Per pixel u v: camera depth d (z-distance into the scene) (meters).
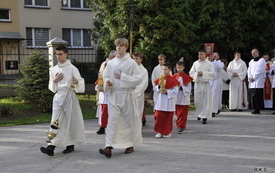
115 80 6.12
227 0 14.62
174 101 7.70
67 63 6.27
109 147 6.02
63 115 6.18
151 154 6.29
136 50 14.56
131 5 13.78
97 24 19.19
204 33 15.13
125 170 5.30
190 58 15.57
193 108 12.72
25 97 11.00
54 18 23.83
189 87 8.34
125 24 14.74
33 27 23.22
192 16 14.83
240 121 9.99
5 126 9.26
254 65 11.48
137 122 6.30
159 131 7.78
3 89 13.38
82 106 12.43
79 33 24.91
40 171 5.29
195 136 7.92
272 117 10.73
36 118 10.35
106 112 8.04
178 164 5.62
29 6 22.91
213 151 6.50
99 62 17.42
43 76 10.95
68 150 6.42
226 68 13.02
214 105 10.91
